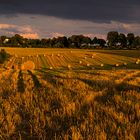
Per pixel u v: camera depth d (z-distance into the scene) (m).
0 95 13.35
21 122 8.24
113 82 18.00
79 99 11.20
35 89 15.49
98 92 12.70
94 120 8.00
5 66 66.00
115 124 7.32
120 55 96.31
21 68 57.94
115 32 188.12
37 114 8.88
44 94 12.88
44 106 10.03
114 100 10.77
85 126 7.36
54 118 8.46
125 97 11.48
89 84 17.16
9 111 9.54
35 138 6.91
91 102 10.49
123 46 186.75
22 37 184.62
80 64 74.25
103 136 6.40
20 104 10.70
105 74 30.34
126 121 7.62
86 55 96.00
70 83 17.88
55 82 19.34
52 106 10.31
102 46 186.12
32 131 7.44
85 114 8.77
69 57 91.19
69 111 9.03
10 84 19.06
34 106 10.44
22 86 18.09
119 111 8.87
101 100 11.12
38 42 187.50
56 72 36.66
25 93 13.36
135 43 184.62
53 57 92.06
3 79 24.17
